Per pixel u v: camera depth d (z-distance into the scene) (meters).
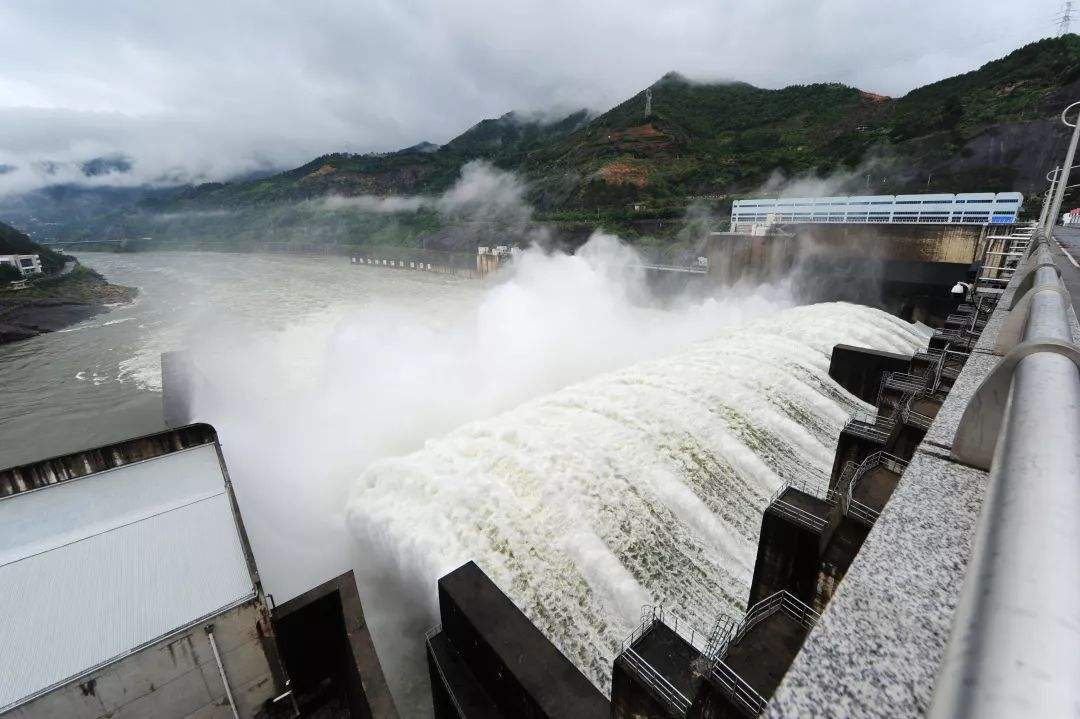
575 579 18.58
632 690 12.92
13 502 15.98
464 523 20.66
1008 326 9.91
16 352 71.75
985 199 54.28
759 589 18.02
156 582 13.91
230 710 14.11
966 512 4.58
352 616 16.31
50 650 12.25
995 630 1.58
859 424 22.41
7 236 131.38
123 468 17.53
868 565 3.98
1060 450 2.62
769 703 2.98
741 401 28.41
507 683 13.82
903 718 2.81
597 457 22.77
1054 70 100.75
